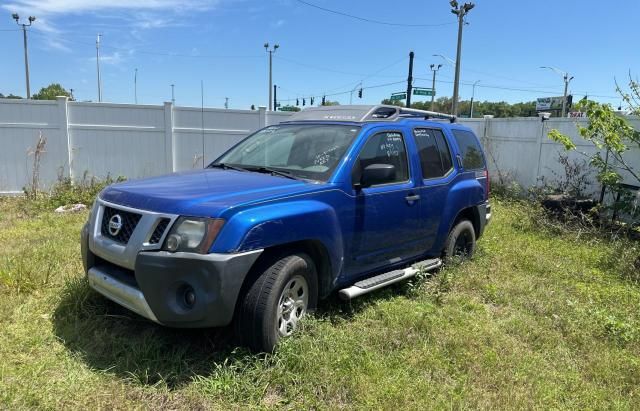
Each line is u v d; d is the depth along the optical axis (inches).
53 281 193.2
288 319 151.7
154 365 138.8
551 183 445.1
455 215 229.6
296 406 125.1
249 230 134.0
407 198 196.1
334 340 151.9
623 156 380.5
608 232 327.9
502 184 517.3
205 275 128.8
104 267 150.9
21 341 146.7
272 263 144.2
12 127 417.1
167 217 131.8
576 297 220.5
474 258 258.7
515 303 207.6
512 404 132.0
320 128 191.2
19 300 172.9
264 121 482.0
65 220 321.7
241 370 137.3
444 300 201.0
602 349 169.5
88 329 156.0
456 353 155.9
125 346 147.9
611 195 388.2
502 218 388.5
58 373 132.7
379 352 153.6
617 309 205.5
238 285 132.5
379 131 189.5
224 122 472.1
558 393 139.6
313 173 168.2
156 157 457.4
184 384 131.7
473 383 141.8
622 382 149.0
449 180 226.2
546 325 186.7
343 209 165.8
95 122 436.1
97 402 120.6
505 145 530.0
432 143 222.5
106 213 149.3
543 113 472.7
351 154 173.5
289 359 138.9
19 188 426.9
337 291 182.1
